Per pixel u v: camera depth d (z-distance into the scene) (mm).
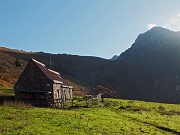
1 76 105438
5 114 34031
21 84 58375
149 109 63031
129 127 35156
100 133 28828
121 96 187250
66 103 61406
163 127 39312
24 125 28016
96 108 53750
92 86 186375
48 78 57688
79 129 29594
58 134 26109
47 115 36188
